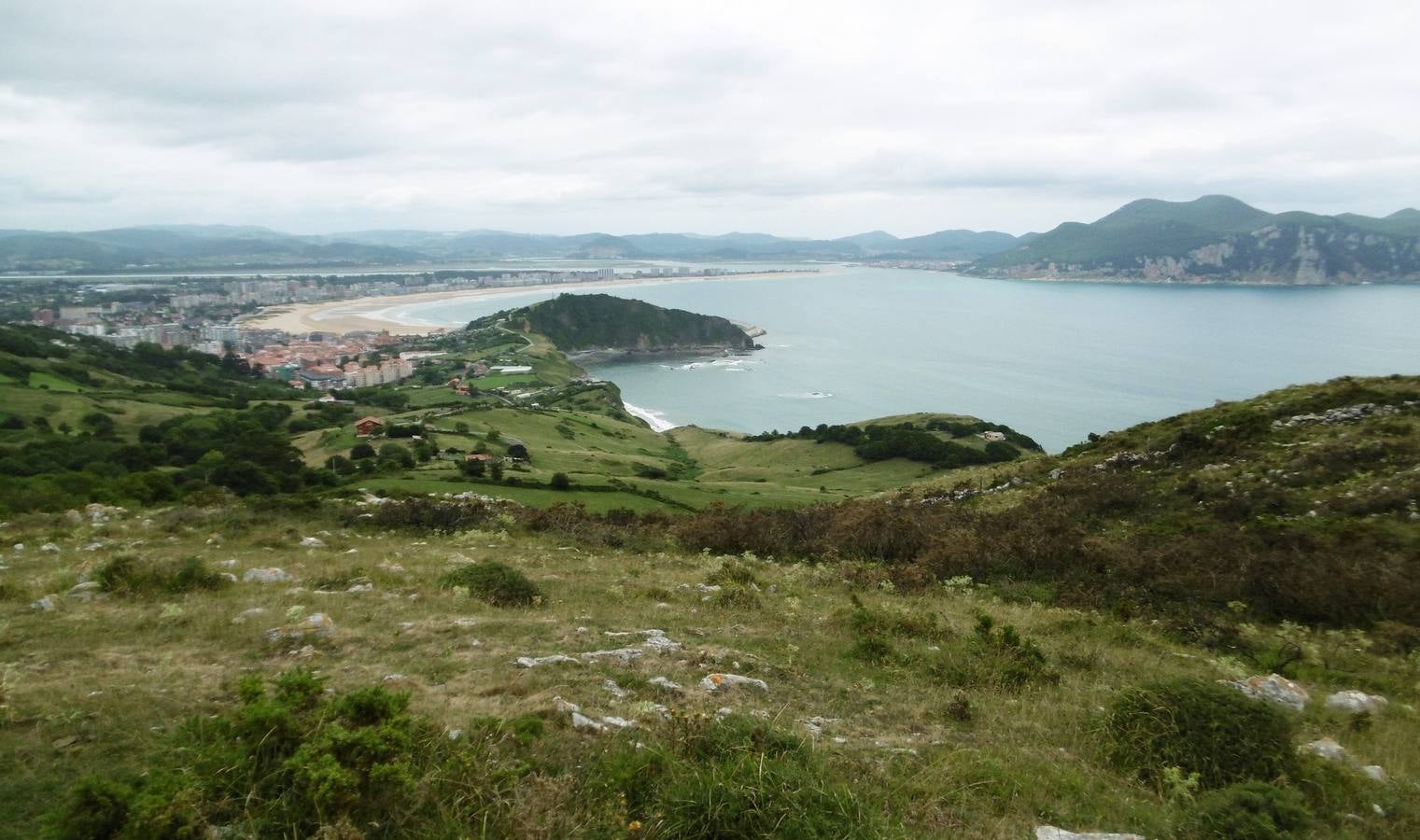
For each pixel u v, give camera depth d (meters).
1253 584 19.58
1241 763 7.92
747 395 199.25
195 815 5.23
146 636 10.65
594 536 28.70
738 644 12.23
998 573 22.92
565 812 5.92
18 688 7.86
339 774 5.50
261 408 117.19
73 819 5.04
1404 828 7.23
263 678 8.70
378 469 70.81
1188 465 32.78
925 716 9.47
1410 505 23.02
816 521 32.59
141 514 27.50
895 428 109.94
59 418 87.50
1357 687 13.26
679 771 6.65
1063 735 9.16
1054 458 42.66
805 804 6.16
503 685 8.73
